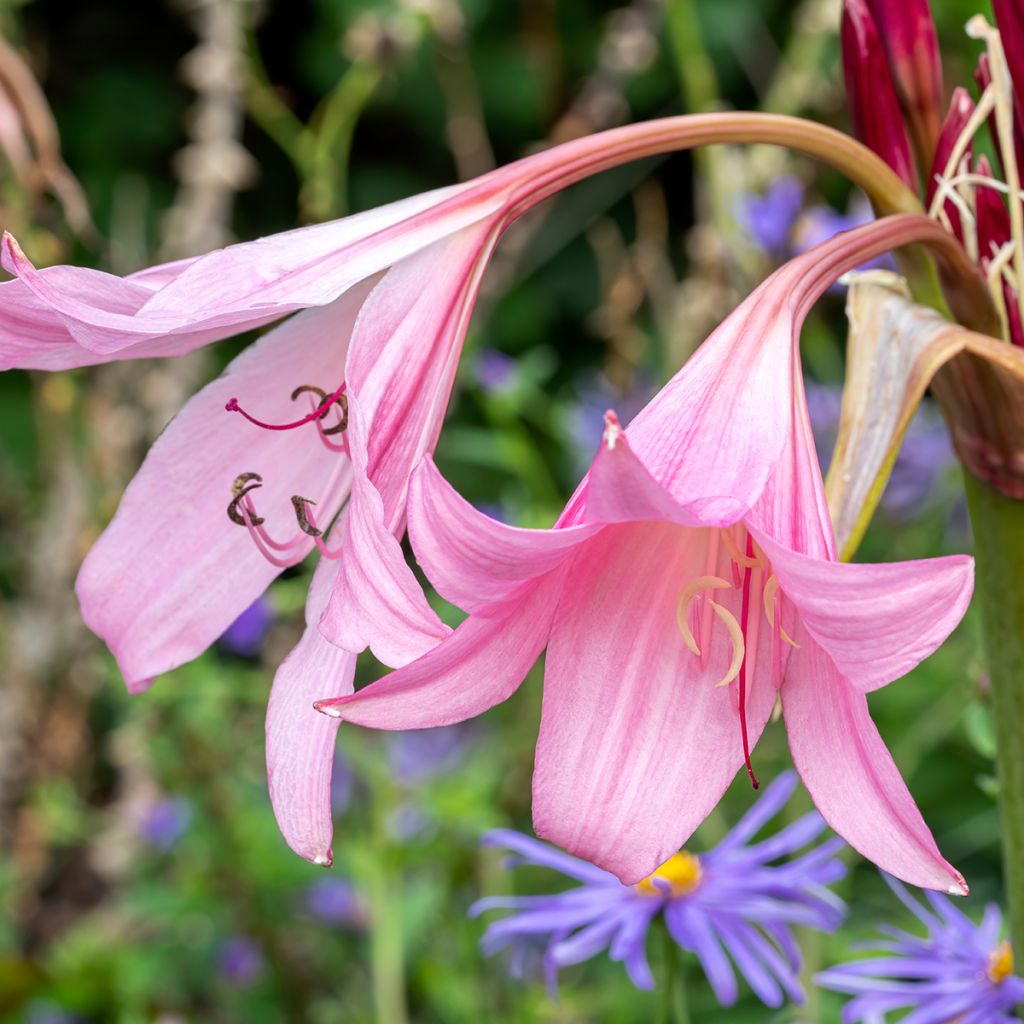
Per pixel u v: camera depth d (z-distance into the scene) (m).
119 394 1.29
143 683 0.61
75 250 1.57
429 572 0.52
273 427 0.60
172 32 2.51
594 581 0.56
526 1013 0.99
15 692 1.36
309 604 0.59
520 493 1.54
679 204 2.36
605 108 1.48
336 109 1.38
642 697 0.56
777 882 0.74
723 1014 1.16
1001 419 0.62
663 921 0.74
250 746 1.29
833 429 1.40
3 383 2.17
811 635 0.54
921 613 0.50
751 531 0.52
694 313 1.32
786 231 1.29
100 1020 1.31
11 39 1.28
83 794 1.41
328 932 1.26
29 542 1.51
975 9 1.48
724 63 2.29
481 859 1.14
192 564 0.61
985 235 0.64
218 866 1.22
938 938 0.72
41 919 1.46
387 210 0.58
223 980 1.25
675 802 0.55
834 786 0.54
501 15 2.44
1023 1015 0.68
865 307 0.62
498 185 0.58
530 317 2.39
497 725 1.34
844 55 0.64
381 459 0.56
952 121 0.63
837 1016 0.93
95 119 2.48
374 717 0.53
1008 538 0.63
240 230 2.49
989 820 1.36
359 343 0.57
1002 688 0.64
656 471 0.53
